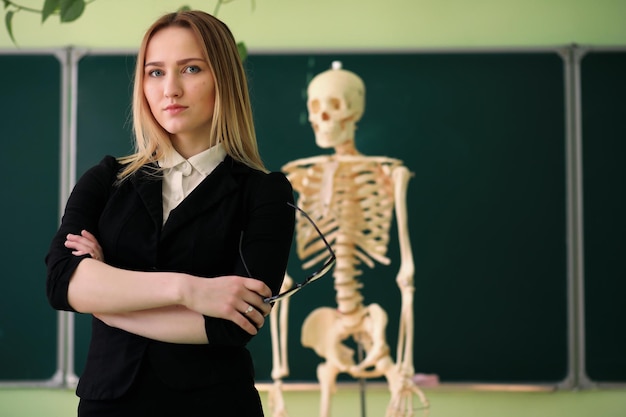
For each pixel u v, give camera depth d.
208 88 1.78
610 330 5.06
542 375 5.05
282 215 1.78
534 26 5.17
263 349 5.05
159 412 1.63
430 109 5.10
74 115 5.10
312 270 5.08
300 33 5.16
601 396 5.07
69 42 5.17
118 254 1.73
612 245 5.08
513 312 5.07
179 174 1.78
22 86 5.11
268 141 5.09
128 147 5.11
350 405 5.05
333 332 4.30
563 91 5.10
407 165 5.10
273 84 5.10
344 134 4.20
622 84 5.10
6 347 5.07
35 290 5.09
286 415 4.30
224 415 1.65
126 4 5.18
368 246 4.21
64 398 5.09
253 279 1.67
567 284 5.07
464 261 5.09
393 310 5.09
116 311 1.66
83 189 1.81
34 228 5.11
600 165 5.10
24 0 5.15
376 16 5.17
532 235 5.09
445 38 5.16
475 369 5.05
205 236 1.72
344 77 4.19
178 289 1.63
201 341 1.65
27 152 5.11
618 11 5.18
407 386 4.05
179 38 1.77
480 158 5.10
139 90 1.80
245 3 5.16
